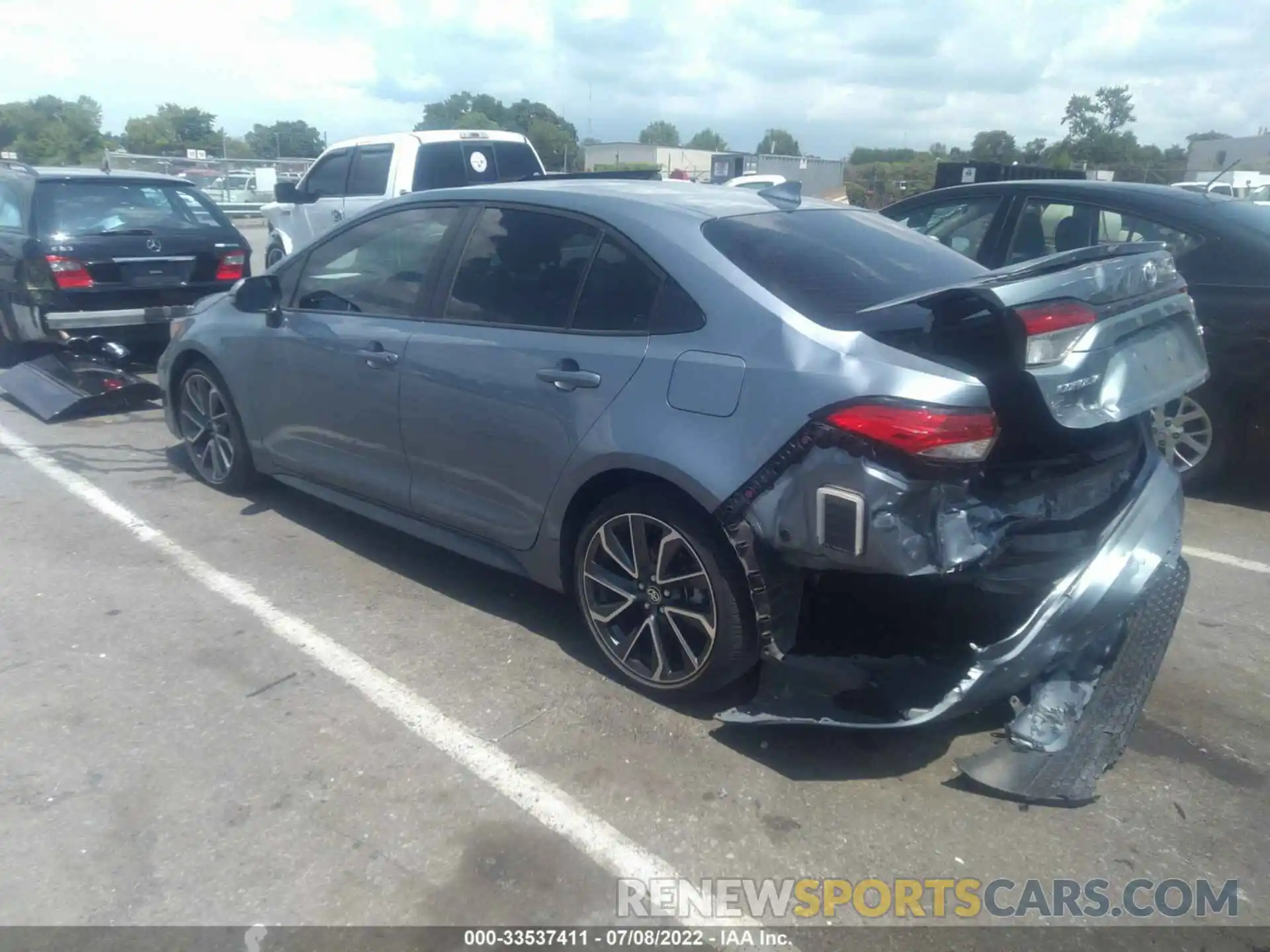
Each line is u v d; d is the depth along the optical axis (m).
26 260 7.83
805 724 3.23
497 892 2.79
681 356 3.40
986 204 6.87
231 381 5.36
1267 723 3.71
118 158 28.41
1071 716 3.42
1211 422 5.97
